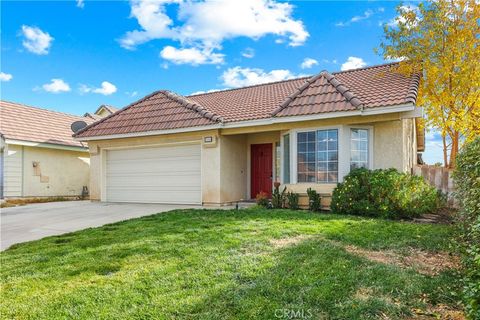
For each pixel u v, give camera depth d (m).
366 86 12.70
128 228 8.76
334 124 11.71
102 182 16.77
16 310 4.28
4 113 18.53
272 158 15.01
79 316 4.09
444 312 4.01
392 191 10.01
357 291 4.51
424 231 7.81
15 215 12.61
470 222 5.96
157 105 16.44
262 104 14.34
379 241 6.90
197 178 14.60
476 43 15.61
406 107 10.33
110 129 16.02
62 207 14.57
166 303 4.28
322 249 6.21
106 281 5.03
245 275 5.04
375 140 12.01
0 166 17.23
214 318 3.90
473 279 4.12
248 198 15.36
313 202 11.63
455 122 16.17
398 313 3.95
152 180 15.70
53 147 18.77
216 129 13.72
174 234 7.62
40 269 5.72
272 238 7.07
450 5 15.73
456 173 9.71
